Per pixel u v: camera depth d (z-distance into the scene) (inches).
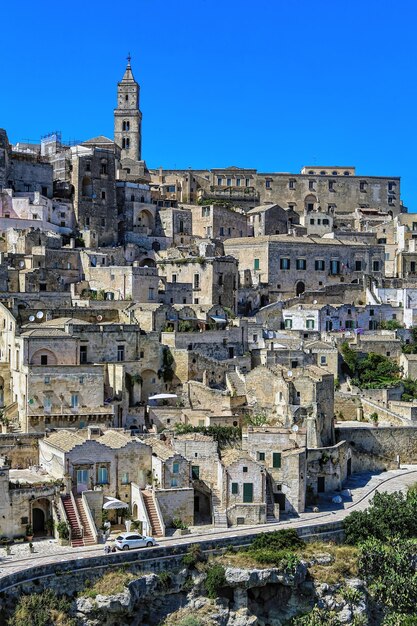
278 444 4424.2
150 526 3907.5
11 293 5703.7
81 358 4928.6
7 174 7317.9
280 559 3846.0
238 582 3762.3
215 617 3718.0
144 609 3668.8
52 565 3467.0
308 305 6993.1
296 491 4379.9
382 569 3986.2
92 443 4023.1
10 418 4623.5
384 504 4345.5
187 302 6712.6
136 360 5113.2
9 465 4097.0
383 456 5378.9
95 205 7608.3
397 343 6353.3
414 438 5482.3
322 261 7696.9
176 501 4052.7
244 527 4104.3
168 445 4313.5
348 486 4928.6
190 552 3759.8
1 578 3294.8
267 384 5137.8
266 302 7401.6
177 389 5295.3
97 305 5866.1
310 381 4968.0
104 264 6702.8
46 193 7593.5
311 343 6092.5
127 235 7780.5
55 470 4067.4
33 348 4638.3
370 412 5757.9
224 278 6781.5
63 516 3801.7
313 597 3882.9
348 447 5123.0
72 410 4562.0
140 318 5644.7
